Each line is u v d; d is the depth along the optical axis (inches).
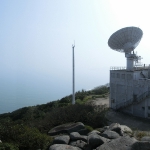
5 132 730.8
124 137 591.2
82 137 677.3
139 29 1664.6
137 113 1535.4
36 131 810.2
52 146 600.7
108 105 1888.5
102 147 546.3
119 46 1784.0
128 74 1616.6
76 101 2037.4
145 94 1480.1
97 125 1091.3
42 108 2074.3
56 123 1083.9
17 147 643.5
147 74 1668.3
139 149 509.0
